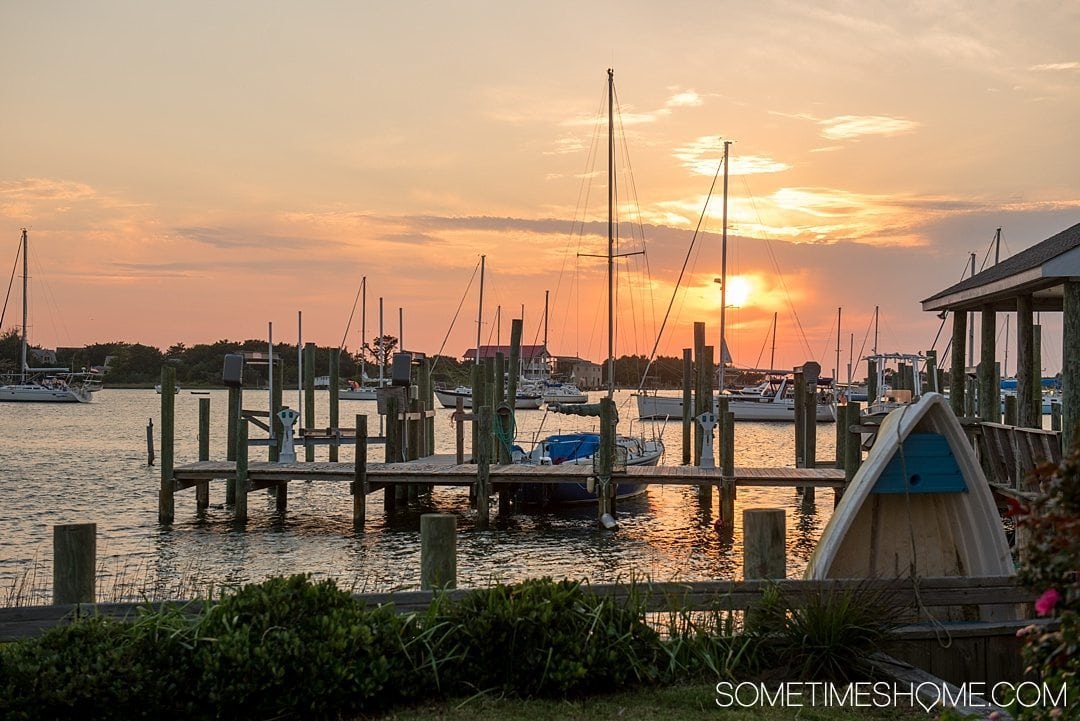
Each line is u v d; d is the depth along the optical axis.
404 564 18.67
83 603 7.42
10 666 6.17
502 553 19.72
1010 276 13.09
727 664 7.36
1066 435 11.59
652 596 7.83
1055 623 7.62
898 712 6.67
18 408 83.31
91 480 31.02
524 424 69.44
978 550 8.49
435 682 6.87
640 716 6.59
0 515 24.11
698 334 35.28
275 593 6.91
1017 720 5.62
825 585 7.82
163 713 6.30
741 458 40.22
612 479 22.70
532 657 7.00
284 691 6.41
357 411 87.31
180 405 95.44
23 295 86.62
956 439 8.40
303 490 29.19
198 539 21.28
